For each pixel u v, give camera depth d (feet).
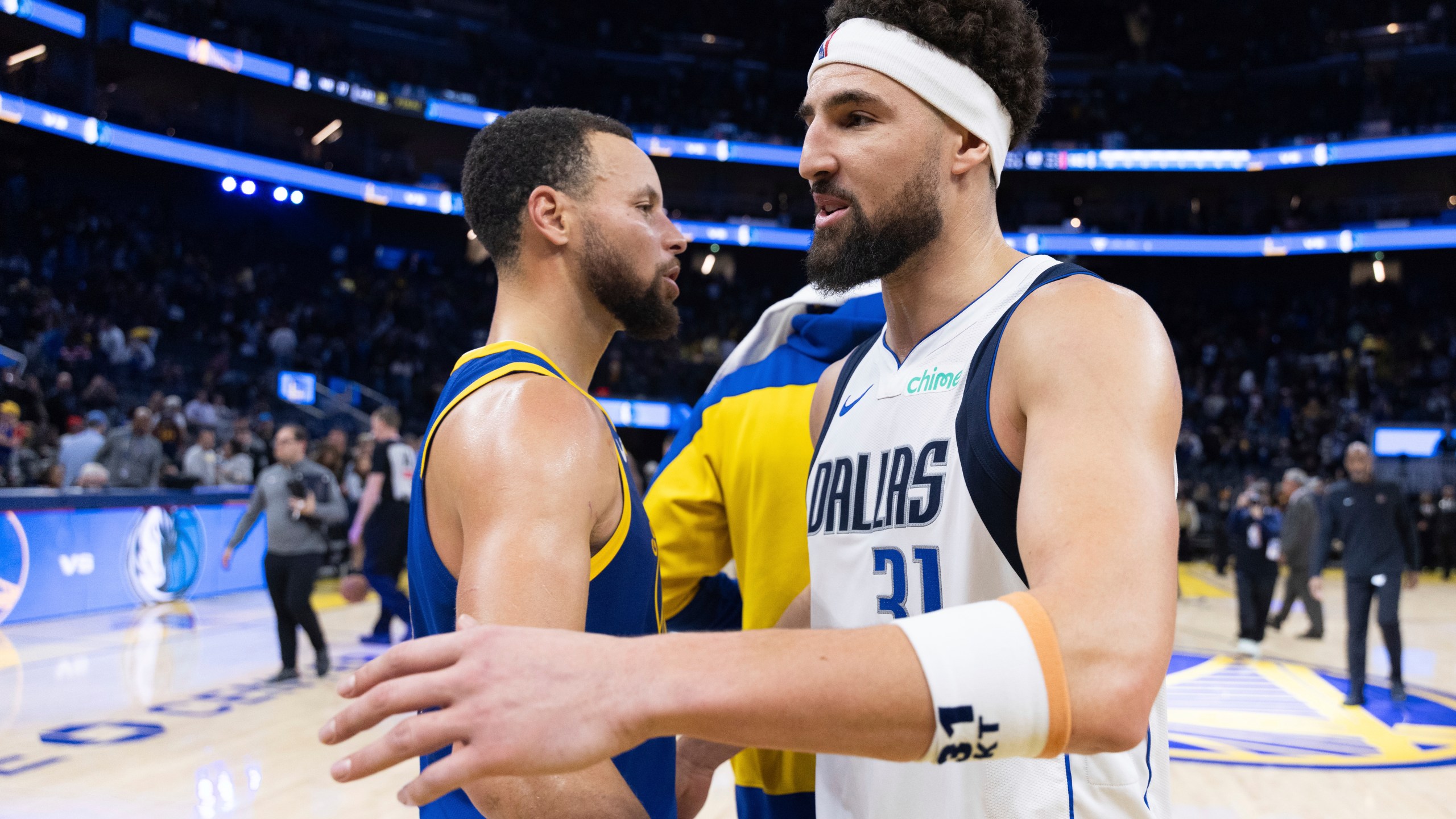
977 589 2.83
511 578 2.61
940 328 3.15
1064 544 2.06
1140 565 2.01
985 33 3.01
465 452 2.89
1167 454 2.33
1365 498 16.97
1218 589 37.42
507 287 3.70
